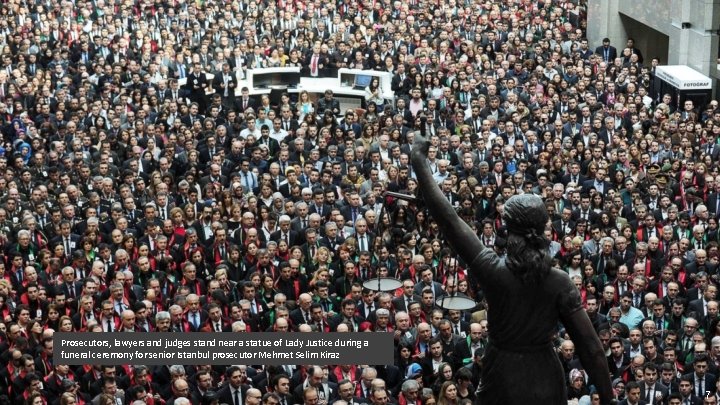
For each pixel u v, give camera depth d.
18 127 35.97
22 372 21.45
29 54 43.31
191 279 25.16
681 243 26.78
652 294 24.22
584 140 35.22
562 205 29.80
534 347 8.09
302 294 23.41
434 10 49.25
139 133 34.91
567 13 50.00
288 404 20.59
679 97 40.12
